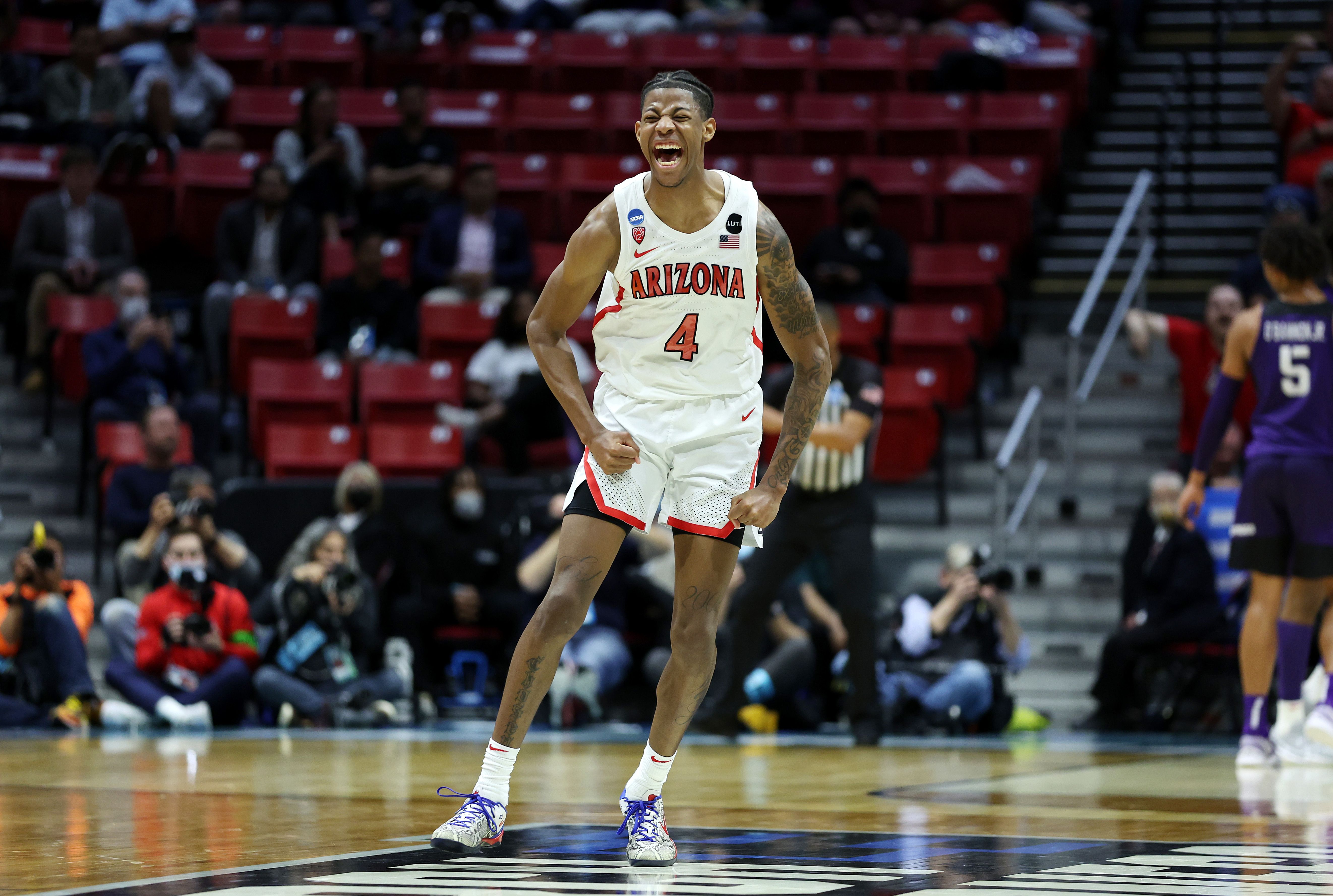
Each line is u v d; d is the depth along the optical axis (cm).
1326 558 1389
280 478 2394
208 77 3297
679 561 802
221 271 2797
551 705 2014
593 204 3073
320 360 2595
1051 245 3162
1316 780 1257
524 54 3541
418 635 2061
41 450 2677
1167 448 2631
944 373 2605
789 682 1930
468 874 701
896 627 1981
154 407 2233
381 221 3048
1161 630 1980
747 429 802
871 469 1772
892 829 901
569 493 803
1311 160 2816
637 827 754
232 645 1948
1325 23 3569
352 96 3347
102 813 962
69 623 1911
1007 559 2416
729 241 773
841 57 3497
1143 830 900
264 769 1296
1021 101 3266
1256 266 2453
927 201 3011
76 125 3133
